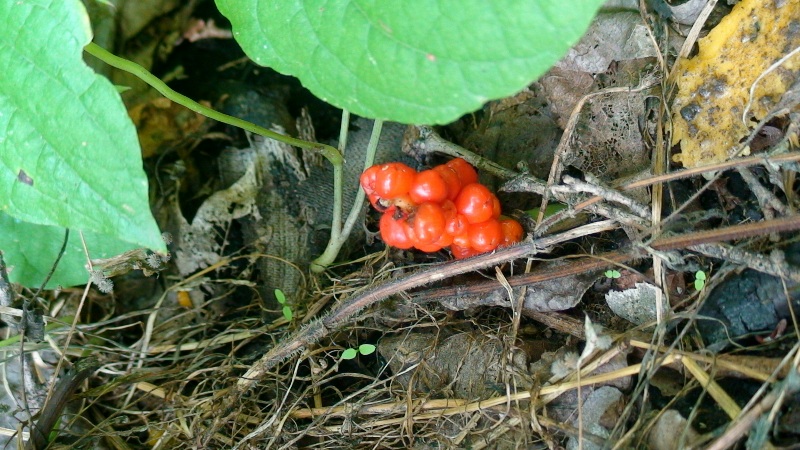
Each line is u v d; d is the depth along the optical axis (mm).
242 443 146
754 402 114
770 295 125
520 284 145
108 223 103
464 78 100
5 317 162
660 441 120
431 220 129
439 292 153
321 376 155
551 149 168
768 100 133
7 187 106
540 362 141
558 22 94
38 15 102
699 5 145
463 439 137
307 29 110
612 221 138
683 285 139
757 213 136
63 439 158
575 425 130
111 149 101
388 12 103
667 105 145
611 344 132
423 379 149
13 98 104
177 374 165
